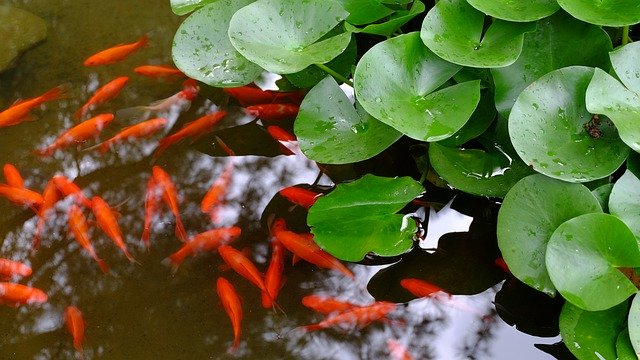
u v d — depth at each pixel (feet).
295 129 7.80
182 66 8.35
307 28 7.90
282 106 9.09
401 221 7.25
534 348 7.04
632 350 6.16
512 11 7.25
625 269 6.57
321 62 7.46
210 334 7.47
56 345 7.58
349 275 7.69
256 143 9.07
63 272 8.13
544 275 6.57
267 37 7.84
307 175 8.70
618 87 6.79
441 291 7.48
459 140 7.73
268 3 7.94
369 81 7.33
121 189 8.77
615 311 6.45
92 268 8.12
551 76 6.99
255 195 8.54
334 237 7.20
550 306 7.29
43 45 10.18
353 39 8.85
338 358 7.17
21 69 9.95
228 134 9.18
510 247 6.73
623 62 6.95
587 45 7.29
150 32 10.25
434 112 7.22
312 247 7.63
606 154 6.74
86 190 8.79
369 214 7.33
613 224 6.32
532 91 6.98
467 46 7.39
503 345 7.09
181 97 9.50
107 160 9.04
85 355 7.47
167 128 9.29
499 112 7.38
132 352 7.43
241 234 8.17
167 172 8.86
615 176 7.79
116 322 7.66
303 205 8.34
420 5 7.92
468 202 8.08
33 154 9.17
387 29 7.97
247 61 8.36
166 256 8.10
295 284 7.68
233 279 7.80
